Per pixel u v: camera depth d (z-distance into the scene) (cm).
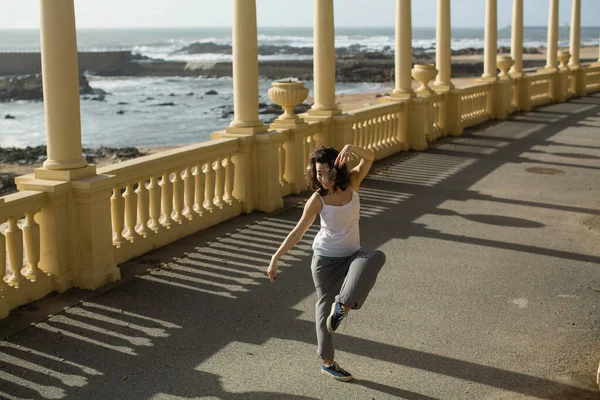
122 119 3647
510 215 948
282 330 564
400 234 852
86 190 644
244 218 930
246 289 659
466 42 17488
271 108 3531
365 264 444
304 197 1055
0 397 456
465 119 1845
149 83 6856
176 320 586
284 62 8438
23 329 568
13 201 601
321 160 456
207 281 682
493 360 505
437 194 1080
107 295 645
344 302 441
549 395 454
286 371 492
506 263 736
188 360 511
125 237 750
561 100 2477
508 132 1761
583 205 1008
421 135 1498
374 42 16850
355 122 1273
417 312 598
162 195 807
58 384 475
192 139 2862
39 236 638
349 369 494
